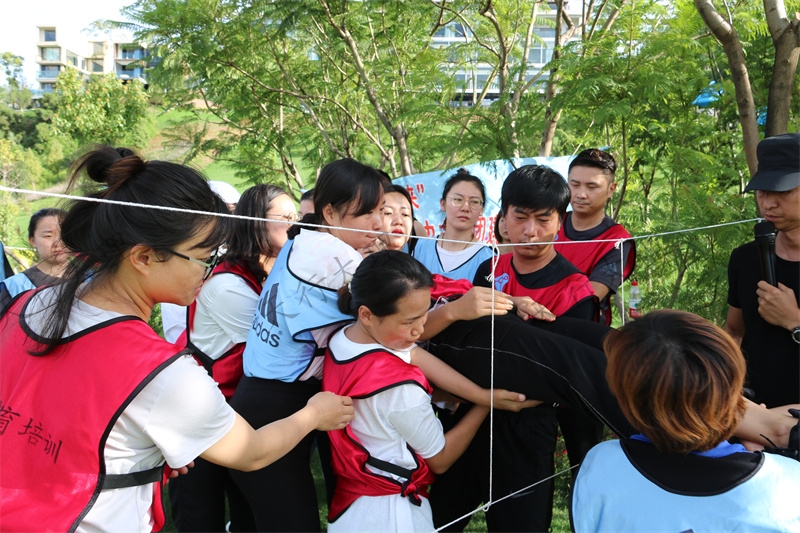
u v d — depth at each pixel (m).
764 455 1.32
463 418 2.02
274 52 6.25
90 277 1.38
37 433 1.26
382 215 2.89
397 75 6.06
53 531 1.22
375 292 1.73
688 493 1.26
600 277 2.78
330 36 6.07
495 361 1.92
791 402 2.15
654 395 1.24
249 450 1.47
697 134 4.27
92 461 1.24
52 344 1.29
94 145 1.42
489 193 4.37
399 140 5.79
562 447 3.55
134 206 1.28
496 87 7.31
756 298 2.26
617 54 3.59
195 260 1.37
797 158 2.04
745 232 3.57
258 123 7.16
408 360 1.96
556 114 4.35
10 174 10.75
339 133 7.41
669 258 4.34
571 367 1.82
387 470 1.84
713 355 1.24
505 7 6.26
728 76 4.38
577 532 1.38
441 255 3.19
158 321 5.24
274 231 2.43
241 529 2.62
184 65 6.10
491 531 2.17
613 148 4.23
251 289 2.36
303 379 2.06
